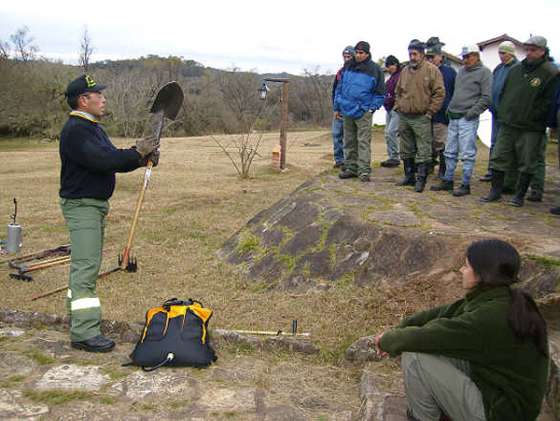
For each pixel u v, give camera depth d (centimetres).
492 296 279
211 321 495
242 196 1020
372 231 560
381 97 738
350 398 368
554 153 1121
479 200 661
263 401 356
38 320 474
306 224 628
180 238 767
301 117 4441
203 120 3619
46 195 1089
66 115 3391
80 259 424
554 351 351
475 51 646
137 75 3703
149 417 334
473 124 666
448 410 289
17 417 328
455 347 277
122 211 906
